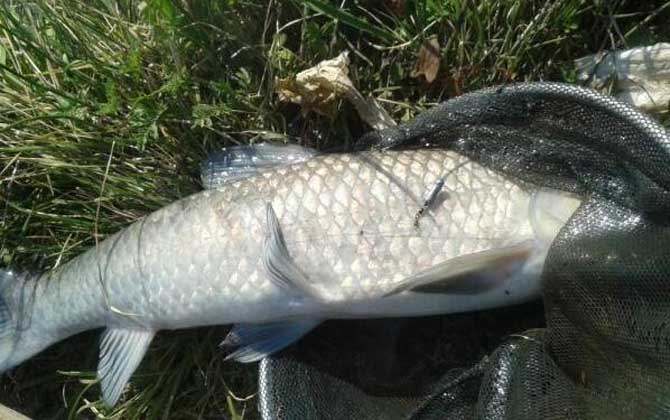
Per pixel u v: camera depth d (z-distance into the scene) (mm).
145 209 862
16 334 808
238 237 709
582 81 797
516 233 673
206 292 722
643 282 604
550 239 667
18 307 806
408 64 822
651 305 599
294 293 706
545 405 656
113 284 753
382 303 701
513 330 769
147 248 736
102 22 857
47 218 873
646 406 588
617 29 779
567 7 783
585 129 651
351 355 782
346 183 698
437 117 710
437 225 682
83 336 879
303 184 704
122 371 771
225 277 714
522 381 672
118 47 857
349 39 833
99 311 771
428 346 785
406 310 706
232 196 718
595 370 636
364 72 831
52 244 885
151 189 853
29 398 886
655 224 615
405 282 681
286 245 700
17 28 840
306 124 829
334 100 802
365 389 761
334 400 755
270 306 717
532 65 808
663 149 603
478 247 678
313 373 763
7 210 881
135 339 771
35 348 807
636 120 620
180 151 847
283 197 705
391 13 817
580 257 632
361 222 692
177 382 836
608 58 790
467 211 681
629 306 608
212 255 715
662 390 583
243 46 820
